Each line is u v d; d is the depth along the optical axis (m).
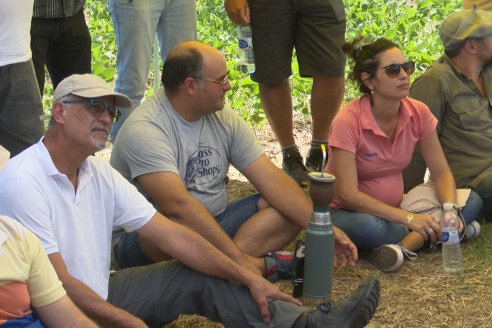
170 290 4.23
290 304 4.19
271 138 8.95
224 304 4.20
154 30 6.98
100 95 3.68
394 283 5.22
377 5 13.67
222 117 5.01
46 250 3.66
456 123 6.17
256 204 5.10
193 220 4.60
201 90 4.72
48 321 3.36
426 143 5.73
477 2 7.09
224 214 5.12
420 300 4.99
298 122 9.48
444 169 5.75
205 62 4.69
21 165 3.69
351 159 5.48
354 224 5.39
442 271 5.38
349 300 4.14
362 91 5.57
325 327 4.07
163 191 4.64
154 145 4.68
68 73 6.64
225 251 4.59
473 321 4.77
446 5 13.67
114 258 5.33
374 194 5.62
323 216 4.58
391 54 5.35
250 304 4.17
